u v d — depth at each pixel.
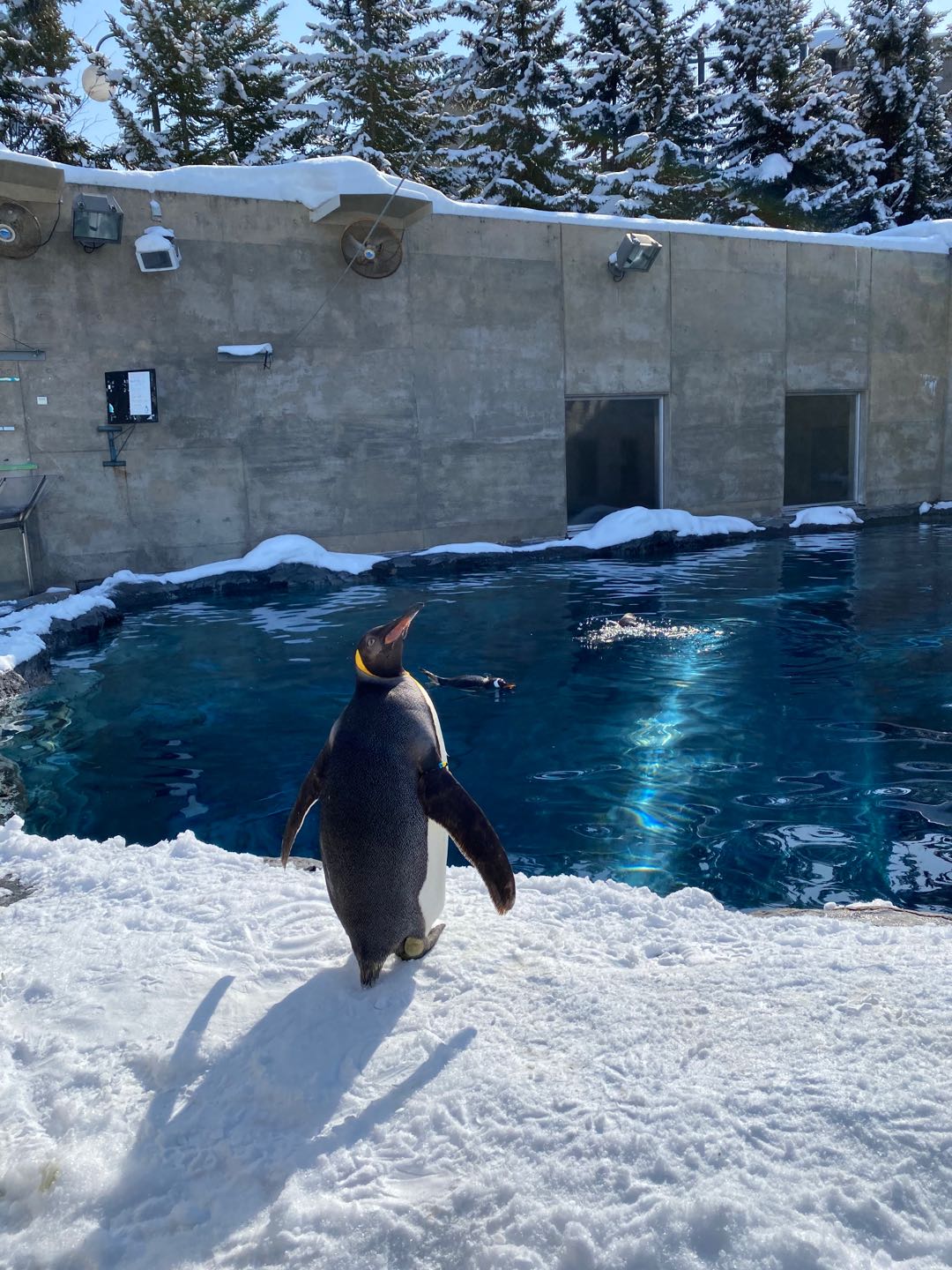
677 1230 1.67
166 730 6.67
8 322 11.36
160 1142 2.12
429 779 2.69
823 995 2.43
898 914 3.42
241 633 9.62
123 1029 2.54
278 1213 1.87
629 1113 2.01
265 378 12.91
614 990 2.57
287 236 12.75
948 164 27.94
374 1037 2.44
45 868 3.84
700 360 16.12
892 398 18.36
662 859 4.56
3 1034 2.55
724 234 15.95
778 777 5.61
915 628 9.19
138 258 11.73
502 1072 2.22
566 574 12.73
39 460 11.71
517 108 22.62
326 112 21.97
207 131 22.62
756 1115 1.95
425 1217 1.81
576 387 15.11
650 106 25.61
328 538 13.62
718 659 8.25
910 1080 1.99
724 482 16.70
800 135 25.31
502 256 14.23
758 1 24.92
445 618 10.05
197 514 12.71
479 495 14.59
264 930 3.14
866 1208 1.67
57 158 22.30
